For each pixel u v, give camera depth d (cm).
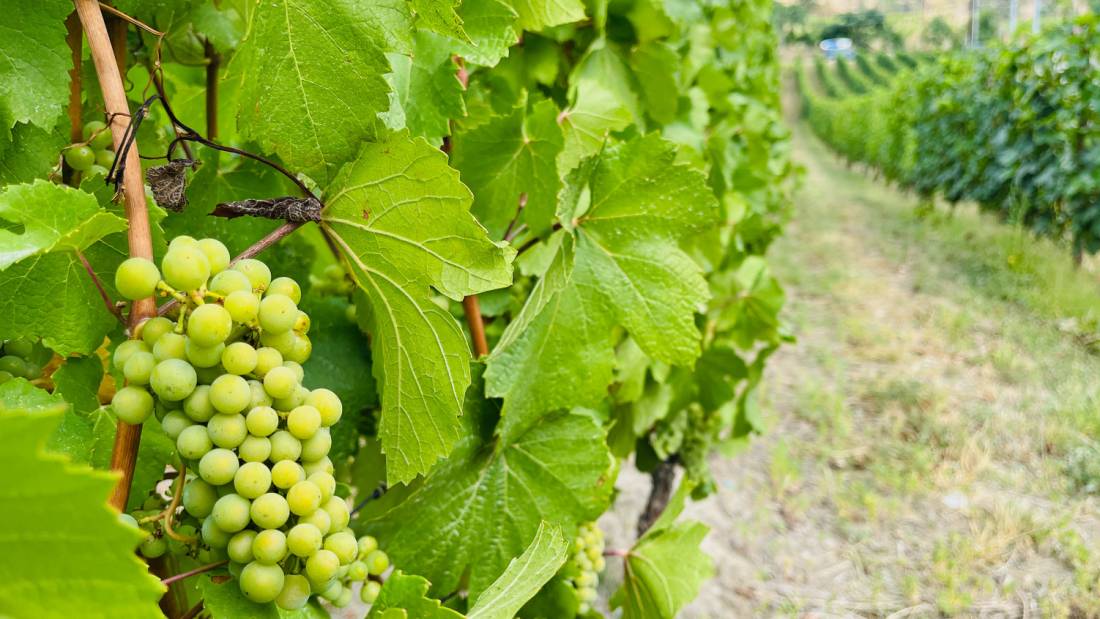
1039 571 195
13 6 45
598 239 75
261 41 45
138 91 75
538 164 69
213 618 40
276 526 39
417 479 68
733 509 225
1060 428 252
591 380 75
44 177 50
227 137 76
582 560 84
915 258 478
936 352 328
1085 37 389
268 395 41
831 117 1133
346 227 48
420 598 44
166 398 38
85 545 27
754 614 183
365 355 72
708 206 74
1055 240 423
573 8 70
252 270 42
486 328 99
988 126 473
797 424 276
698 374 142
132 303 39
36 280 44
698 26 147
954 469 240
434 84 61
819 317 388
